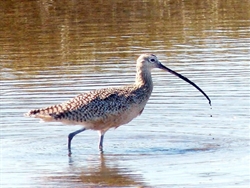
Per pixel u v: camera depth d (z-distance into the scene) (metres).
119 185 15.77
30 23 30.06
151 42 26.97
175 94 21.28
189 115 19.66
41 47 26.95
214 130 18.66
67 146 18.25
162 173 16.27
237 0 33.31
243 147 17.58
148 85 18.78
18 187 15.69
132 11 31.72
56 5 32.62
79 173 16.45
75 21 30.22
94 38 27.78
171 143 18.11
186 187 15.41
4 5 32.69
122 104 18.28
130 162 17.02
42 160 17.30
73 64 24.62
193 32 28.16
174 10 31.75
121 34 28.19
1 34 28.73
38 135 18.84
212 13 31.00
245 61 24.00
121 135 18.84
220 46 26.02
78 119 18.02
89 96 18.25
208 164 16.64
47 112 17.94
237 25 28.92
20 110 20.25
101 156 17.52
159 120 19.52
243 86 21.59
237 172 16.16
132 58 25.00
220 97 20.83
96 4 32.81
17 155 17.56
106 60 24.95
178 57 24.89
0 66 24.81
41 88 22.14
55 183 15.94
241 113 19.61
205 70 23.28
